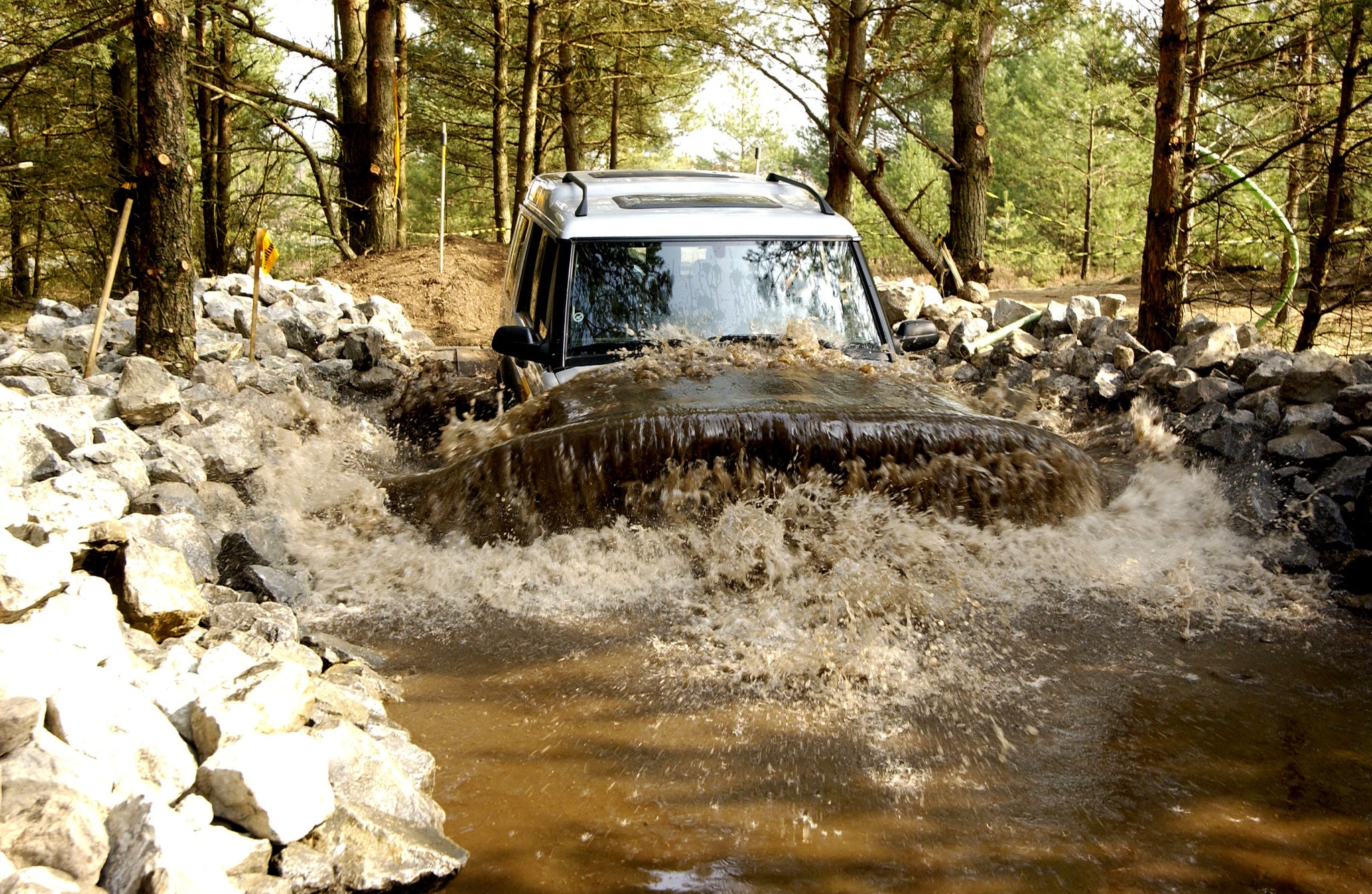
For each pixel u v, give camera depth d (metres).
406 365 10.41
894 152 37.16
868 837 3.17
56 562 3.60
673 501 4.96
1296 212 13.35
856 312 6.45
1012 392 8.53
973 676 4.23
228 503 5.66
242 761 2.90
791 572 4.87
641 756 3.65
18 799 2.48
